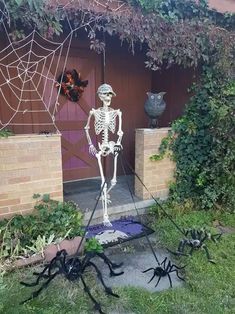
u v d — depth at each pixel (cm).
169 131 388
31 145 294
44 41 396
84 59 444
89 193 415
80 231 300
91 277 250
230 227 360
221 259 279
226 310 215
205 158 393
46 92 420
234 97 354
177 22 337
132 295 228
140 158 384
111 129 329
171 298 227
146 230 338
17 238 267
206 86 382
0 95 385
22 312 202
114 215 366
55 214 299
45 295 221
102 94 312
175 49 343
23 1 257
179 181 405
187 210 390
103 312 211
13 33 294
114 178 340
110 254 293
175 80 469
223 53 368
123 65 482
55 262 228
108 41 453
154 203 389
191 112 400
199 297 229
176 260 283
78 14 294
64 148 454
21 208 298
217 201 404
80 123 461
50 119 429
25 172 295
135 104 507
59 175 318
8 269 248
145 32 320
